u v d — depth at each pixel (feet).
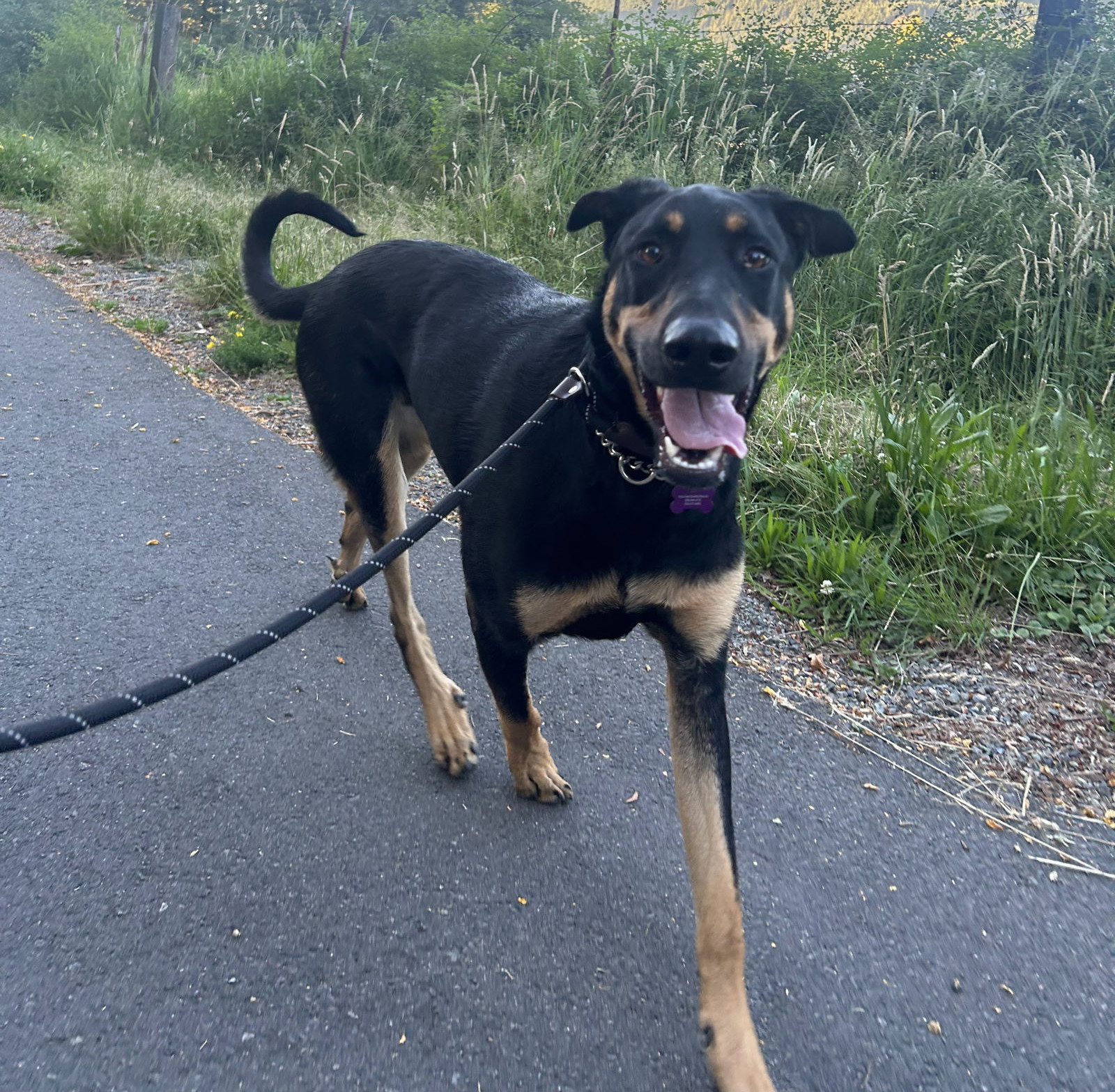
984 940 2.34
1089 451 4.46
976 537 3.99
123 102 13.62
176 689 1.68
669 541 2.31
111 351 6.32
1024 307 5.51
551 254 7.09
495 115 9.22
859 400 5.11
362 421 3.33
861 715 3.20
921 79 7.63
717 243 2.27
